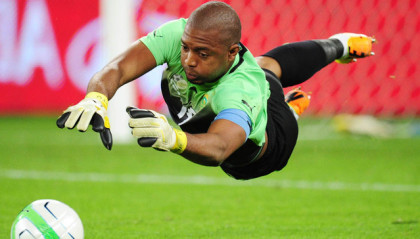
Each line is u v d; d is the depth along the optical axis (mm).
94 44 33094
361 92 33125
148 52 10562
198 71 9672
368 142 29453
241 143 8922
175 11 31031
